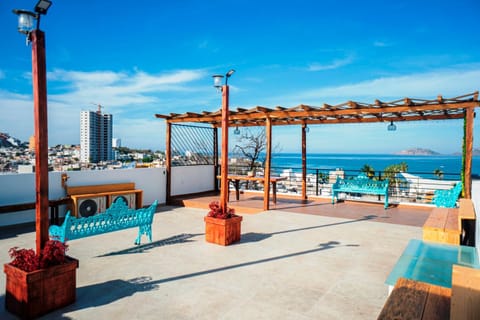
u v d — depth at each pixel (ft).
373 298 10.06
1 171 21.31
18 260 9.02
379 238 17.24
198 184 34.99
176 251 15.15
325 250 15.10
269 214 23.93
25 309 8.55
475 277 5.01
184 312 9.12
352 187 28.12
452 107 20.65
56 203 20.94
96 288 10.80
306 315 8.97
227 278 11.71
